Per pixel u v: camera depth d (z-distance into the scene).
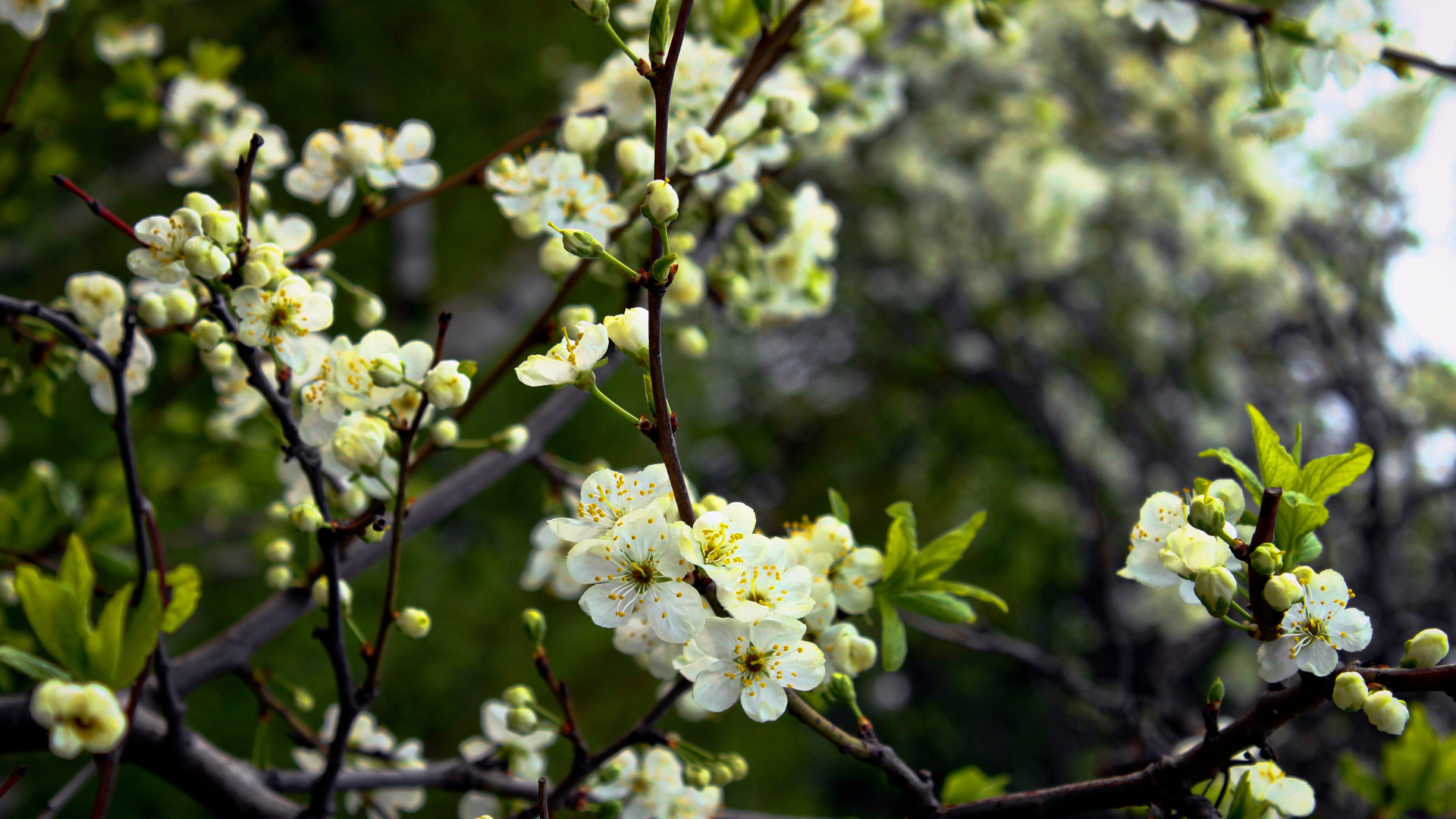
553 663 2.15
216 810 0.57
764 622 0.48
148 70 0.83
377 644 0.53
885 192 2.65
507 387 2.12
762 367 3.80
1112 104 2.05
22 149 0.95
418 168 0.59
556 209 0.59
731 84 0.61
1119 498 2.32
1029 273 2.33
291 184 0.58
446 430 0.55
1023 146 2.15
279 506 0.59
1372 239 2.01
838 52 0.70
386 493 0.53
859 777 3.67
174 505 1.08
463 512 2.23
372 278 1.98
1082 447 2.24
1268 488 0.49
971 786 0.59
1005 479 3.16
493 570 2.20
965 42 1.02
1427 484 1.53
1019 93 2.04
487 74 2.11
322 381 0.53
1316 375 2.11
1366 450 0.48
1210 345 2.42
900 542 0.52
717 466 3.76
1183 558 0.49
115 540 0.61
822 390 3.85
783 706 0.48
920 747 3.54
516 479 2.36
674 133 0.60
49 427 1.28
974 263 2.57
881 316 3.35
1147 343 2.51
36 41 0.63
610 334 0.48
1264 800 0.52
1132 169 2.19
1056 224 2.14
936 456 3.44
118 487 0.73
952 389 3.42
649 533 0.47
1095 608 1.32
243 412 0.59
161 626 0.50
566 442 2.37
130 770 1.33
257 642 0.58
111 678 0.48
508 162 0.59
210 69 0.82
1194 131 1.94
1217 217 2.12
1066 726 1.78
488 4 2.08
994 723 3.51
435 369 0.51
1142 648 1.30
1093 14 1.91
